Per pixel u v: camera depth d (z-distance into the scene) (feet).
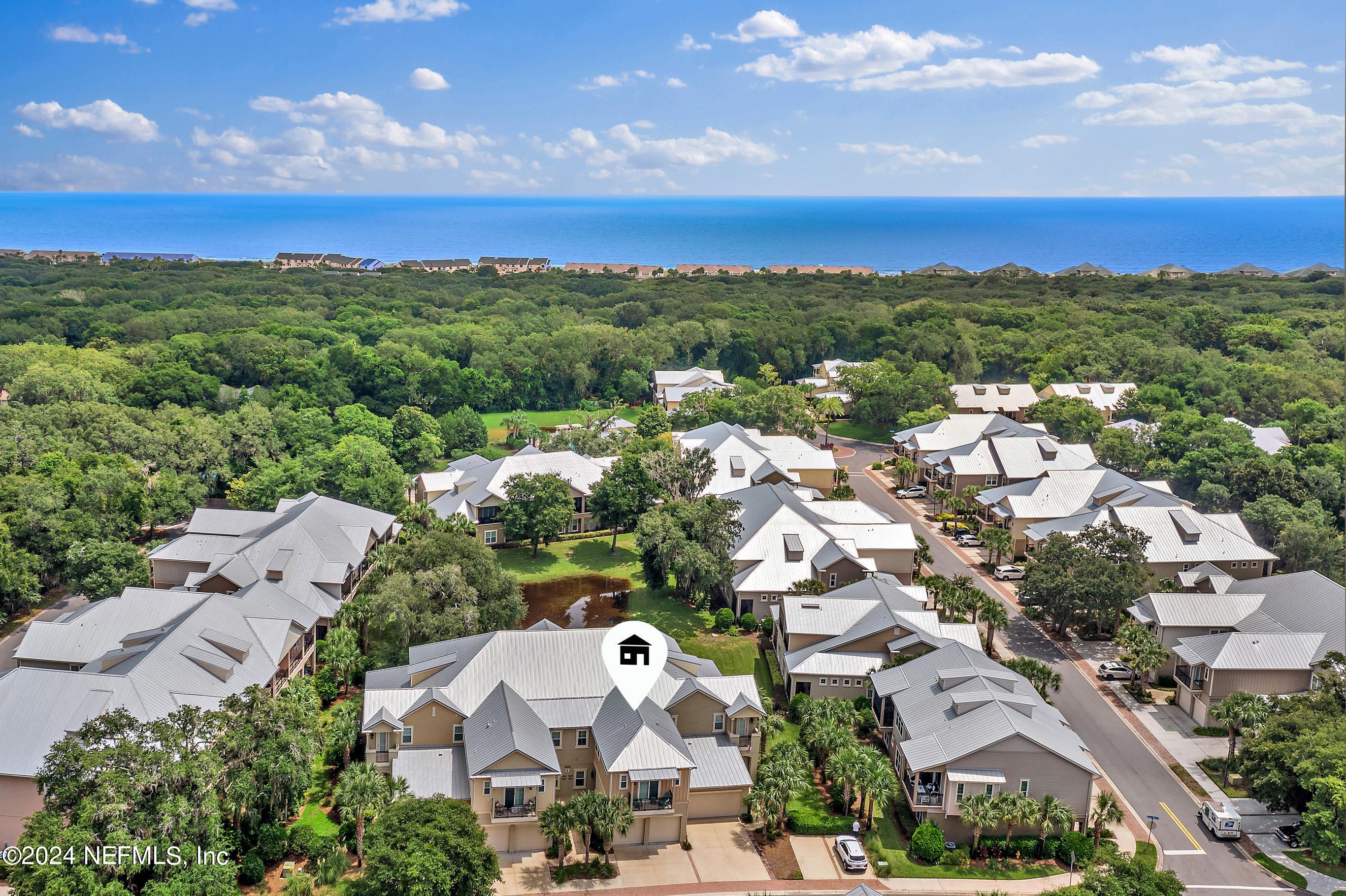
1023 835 196.65
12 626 283.18
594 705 208.54
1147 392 521.65
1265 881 182.80
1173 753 226.99
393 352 574.56
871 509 342.85
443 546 265.75
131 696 195.62
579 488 376.27
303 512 299.58
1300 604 262.88
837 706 220.43
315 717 196.65
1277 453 407.44
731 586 296.71
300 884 173.68
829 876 185.16
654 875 183.83
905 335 643.04
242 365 545.44
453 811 170.60
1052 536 298.56
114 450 385.29
